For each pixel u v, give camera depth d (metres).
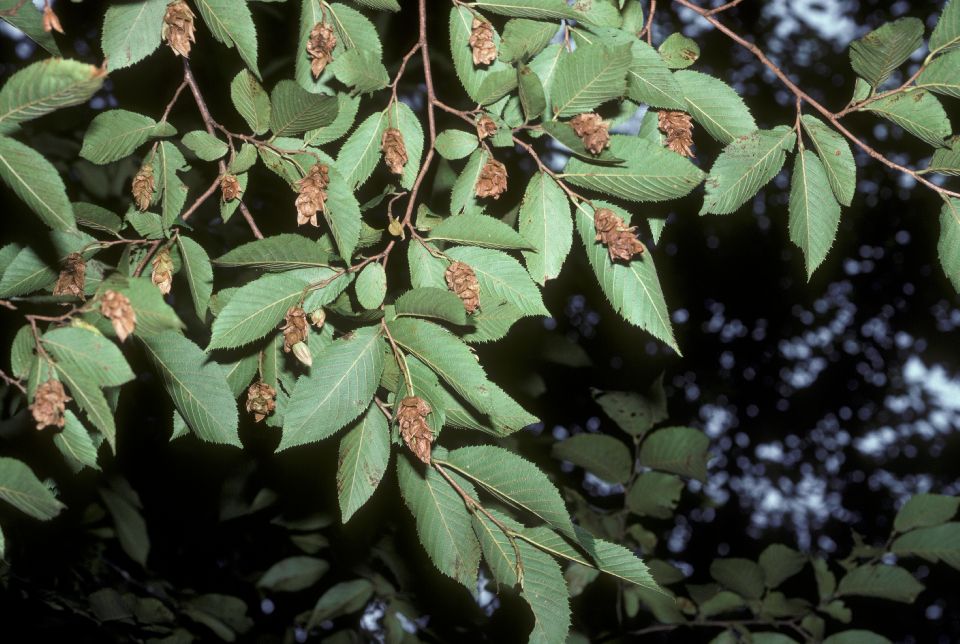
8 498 1.58
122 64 1.90
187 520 4.72
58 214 1.55
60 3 4.29
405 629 3.68
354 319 1.79
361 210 1.84
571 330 8.16
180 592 4.02
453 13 1.94
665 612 3.58
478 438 2.71
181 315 4.08
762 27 8.55
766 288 9.57
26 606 3.50
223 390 1.81
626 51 1.79
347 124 1.94
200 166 3.83
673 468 3.54
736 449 9.85
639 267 1.91
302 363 1.80
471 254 1.85
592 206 1.92
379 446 1.85
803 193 1.95
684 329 9.54
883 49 1.81
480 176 1.92
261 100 1.88
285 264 1.81
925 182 1.93
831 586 3.45
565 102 1.87
